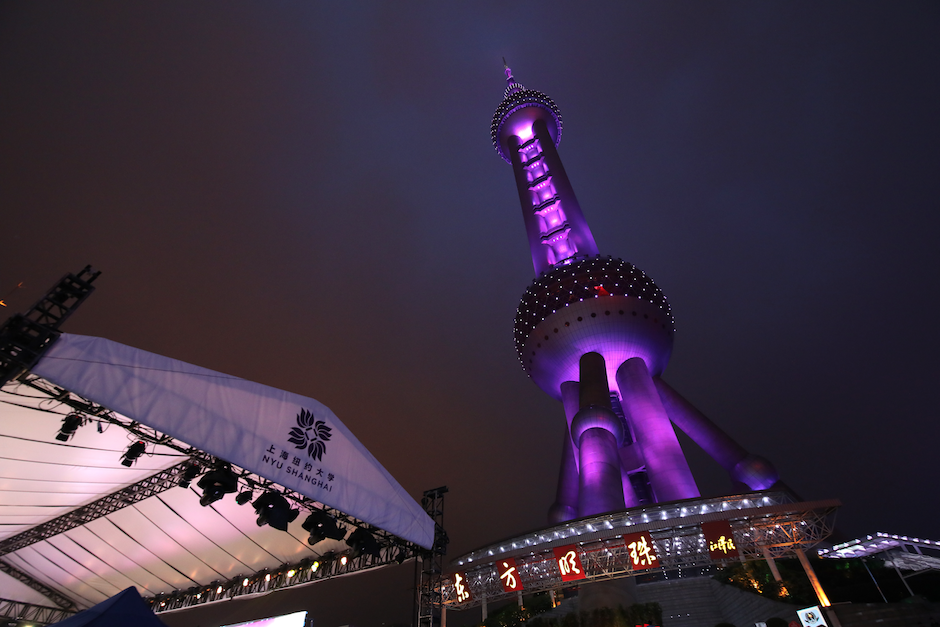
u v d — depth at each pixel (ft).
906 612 84.89
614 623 120.06
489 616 166.91
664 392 246.47
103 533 66.80
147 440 38.14
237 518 62.39
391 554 61.98
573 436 199.52
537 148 351.25
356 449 48.85
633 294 260.01
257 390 41.47
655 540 112.57
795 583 112.27
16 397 38.27
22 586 80.33
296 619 66.54
